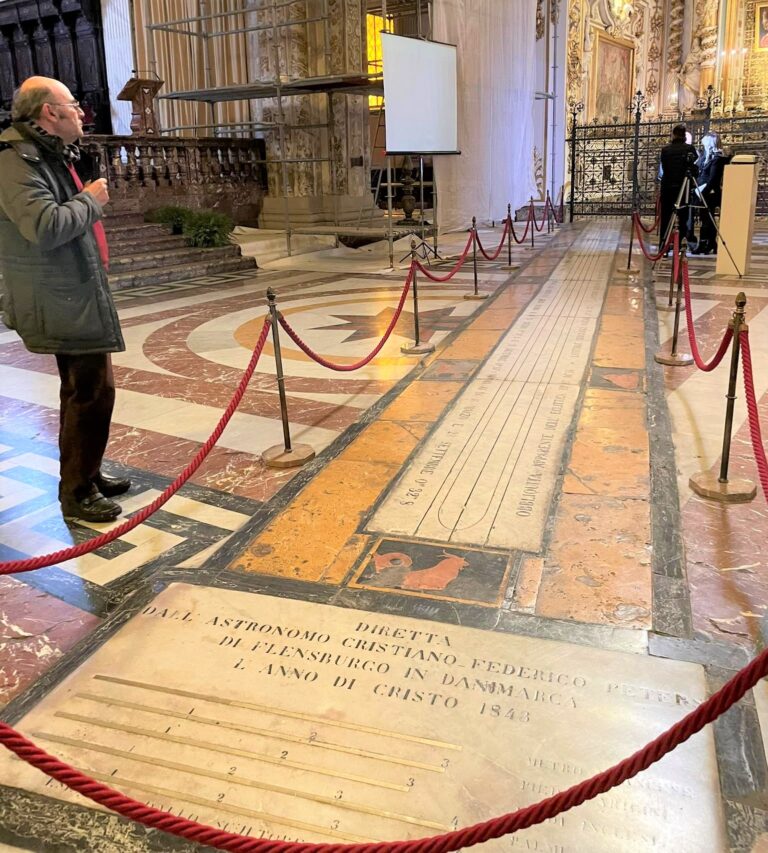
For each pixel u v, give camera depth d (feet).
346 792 6.98
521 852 6.33
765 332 23.56
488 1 49.70
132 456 15.52
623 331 24.03
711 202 40.32
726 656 8.69
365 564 10.89
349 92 47.44
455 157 49.75
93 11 54.29
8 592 10.69
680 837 6.45
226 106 52.47
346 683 8.39
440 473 13.87
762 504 12.41
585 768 7.15
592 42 76.74
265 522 12.25
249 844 5.38
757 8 81.51
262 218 51.49
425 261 41.81
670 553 10.93
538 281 34.32
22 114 10.71
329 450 15.24
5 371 22.09
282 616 9.68
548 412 16.80
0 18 58.54
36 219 10.37
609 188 75.31
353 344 23.91
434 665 8.63
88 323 11.60
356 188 52.06
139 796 7.04
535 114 65.46
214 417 17.66
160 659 8.92
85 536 12.26
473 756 7.33
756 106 83.30
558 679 8.34
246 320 28.04
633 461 14.07
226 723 7.88
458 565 10.77
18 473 14.83
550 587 10.17
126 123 55.36
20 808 7.08
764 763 7.19
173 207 42.55
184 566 11.03
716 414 16.51
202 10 50.08
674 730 5.26
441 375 20.07
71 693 8.41
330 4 48.34
